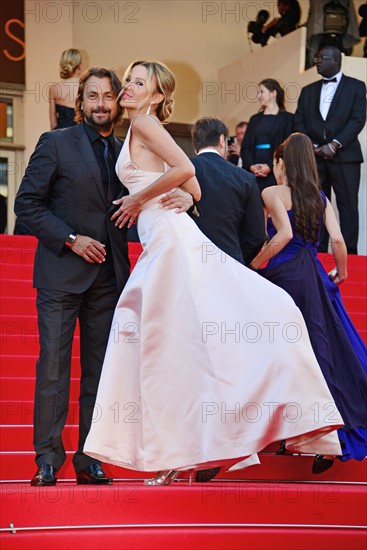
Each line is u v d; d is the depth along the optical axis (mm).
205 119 5254
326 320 5172
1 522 4141
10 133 13422
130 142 4562
